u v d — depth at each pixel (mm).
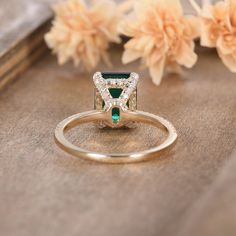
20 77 168
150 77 168
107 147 135
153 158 129
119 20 167
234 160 118
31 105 152
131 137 139
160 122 138
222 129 141
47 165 127
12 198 116
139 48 157
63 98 156
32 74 170
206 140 136
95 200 116
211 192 109
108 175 124
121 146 135
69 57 175
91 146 135
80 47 166
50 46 169
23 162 128
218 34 155
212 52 184
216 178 121
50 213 112
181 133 139
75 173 124
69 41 165
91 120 141
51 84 164
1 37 165
